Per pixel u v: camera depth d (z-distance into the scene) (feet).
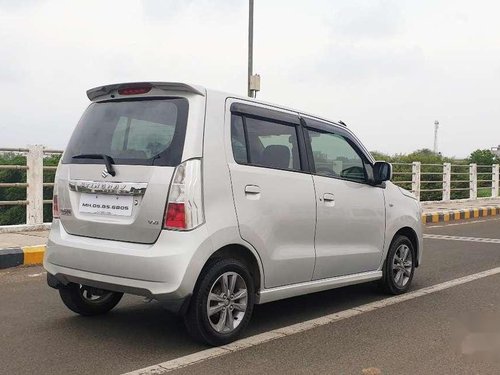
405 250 20.36
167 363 12.60
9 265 23.29
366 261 18.28
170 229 12.71
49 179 35.65
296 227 15.42
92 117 15.12
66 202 14.49
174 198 12.76
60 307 17.47
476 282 22.57
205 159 13.25
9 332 14.84
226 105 14.20
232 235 13.53
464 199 65.98
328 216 16.53
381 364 12.89
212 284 13.25
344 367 12.62
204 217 13.00
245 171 14.14
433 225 47.09
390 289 19.76
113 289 13.41
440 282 22.50
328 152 17.26
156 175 12.97
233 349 13.64
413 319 16.85
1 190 41.65
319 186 16.35
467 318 17.01
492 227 45.60
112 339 14.32
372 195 18.53
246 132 14.58
